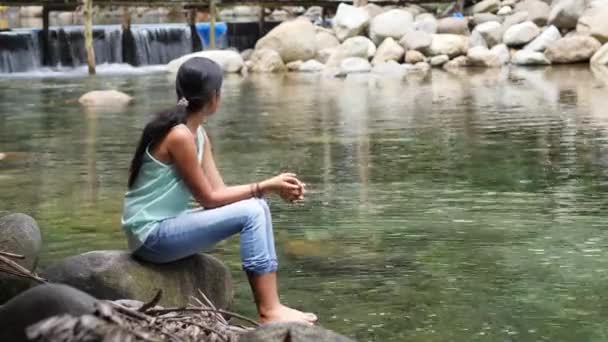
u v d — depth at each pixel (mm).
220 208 3584
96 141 8758
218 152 7980
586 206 5602
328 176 6770
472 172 6785
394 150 7867
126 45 18781
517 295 3992
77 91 13812
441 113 10297
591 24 16719
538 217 5355
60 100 12578
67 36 18375
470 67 16797
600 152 7445
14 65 17734
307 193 6152
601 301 3891
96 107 11688
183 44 19438
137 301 3404
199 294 3744
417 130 9008
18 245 3840
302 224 5293
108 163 7516
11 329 2539
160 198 3596
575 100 11031
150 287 3629
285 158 7602
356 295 4023
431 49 17312
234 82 15320
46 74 17156
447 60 17078
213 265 3865
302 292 4074
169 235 3582
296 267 4453
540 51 16812
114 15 27125
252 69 17375
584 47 16266
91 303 2584
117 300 3461
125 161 7598
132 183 3650
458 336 3529
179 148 3537
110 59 18750
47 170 7234
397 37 17859
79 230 5207
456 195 5996
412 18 18469
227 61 17219
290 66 17453
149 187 3602
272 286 3576
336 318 3744
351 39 17250
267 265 3549
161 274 3680
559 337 3504
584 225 5145
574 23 17422
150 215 3607
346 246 4812
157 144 3578
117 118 10531
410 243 4852
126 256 3695
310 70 17156
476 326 3633
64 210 5742
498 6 20453
